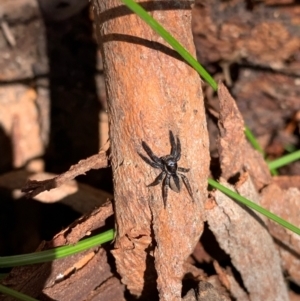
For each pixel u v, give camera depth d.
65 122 0.27
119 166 0.18
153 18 0.17
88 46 0.27
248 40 0.26
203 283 0.19
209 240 0.21
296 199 0.22
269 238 0.21
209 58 0.26
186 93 0.18
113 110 0.18
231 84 0.27
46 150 0.27
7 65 0.27
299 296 0.23
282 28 0.25
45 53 0.27
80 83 0.27
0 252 0.25
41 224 0.25
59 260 0.19
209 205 0.19
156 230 0.18
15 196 0.24
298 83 0.26
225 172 0.21
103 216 0.19
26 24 0.26
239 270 0.20
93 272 0.20
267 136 0.27
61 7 0.26
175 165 0.18
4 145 0.26
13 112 0.27
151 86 0.18
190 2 0.18
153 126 0.18
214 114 0.22
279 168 0.27
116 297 0.20
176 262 0.18
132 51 0.18
